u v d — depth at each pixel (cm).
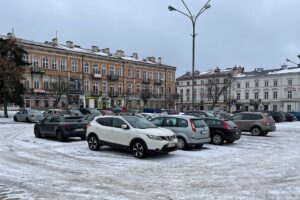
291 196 655
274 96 7750
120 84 6688
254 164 1012
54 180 777
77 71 5931
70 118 1638
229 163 1028
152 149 1080
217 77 8512
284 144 1565
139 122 1202
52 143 1505
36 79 5341
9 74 3566
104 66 6412
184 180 790
